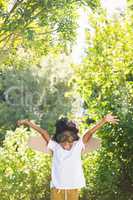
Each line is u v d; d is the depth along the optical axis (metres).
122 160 9.30
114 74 9.55
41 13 11.03
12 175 9.62
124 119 9.12
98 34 9.67
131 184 9.23
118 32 9.62
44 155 9.83
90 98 9.71
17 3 10.98
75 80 9.86
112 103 9.33
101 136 9.35
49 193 9.73
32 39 10.99
